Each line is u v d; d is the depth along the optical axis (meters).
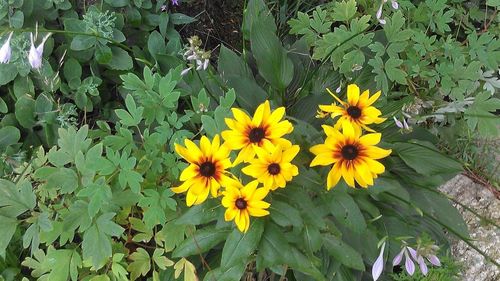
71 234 0.51
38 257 0.52
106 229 0.50
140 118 0.53
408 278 0.55
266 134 0.45
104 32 0.60
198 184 0.46
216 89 0.61
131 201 0.52
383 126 0.58
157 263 0.53
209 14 0.72
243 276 0.56
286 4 0.73
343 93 0.61
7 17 0.59
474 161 0.65
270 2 0.72
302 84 0.64
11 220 0.51
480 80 0.67
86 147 0.52
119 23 0.63
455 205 0.63
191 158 0.46
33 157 0.59
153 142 0.54
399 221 0.56
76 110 0.64
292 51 0.65
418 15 0.65
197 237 0.52
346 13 0.61
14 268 0.56
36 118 0.61
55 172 0.51
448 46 0.63
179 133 0.54
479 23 0.74
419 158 0.56
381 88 0.61
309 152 0.51
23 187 0.52
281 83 0.61
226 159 0.45
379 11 0.58
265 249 0.49
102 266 0.51
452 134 0.66
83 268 0.55
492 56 0.63
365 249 0.54
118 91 0.67
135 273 0.52
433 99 0.65
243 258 0.48
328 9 0.68
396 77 0.59
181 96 0.62
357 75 0.63
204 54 0.53
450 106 0.62
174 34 0.67
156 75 0.56
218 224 0.50
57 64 0.63
